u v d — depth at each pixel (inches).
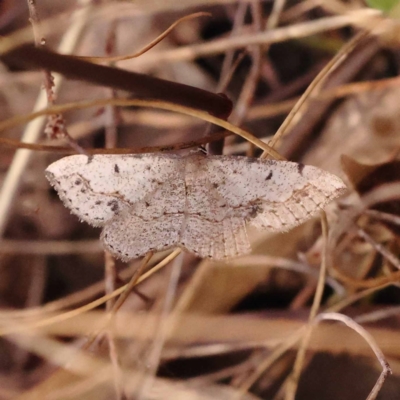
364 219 8.3
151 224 7.7
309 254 8.4
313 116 8.7
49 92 7.5
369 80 8.7
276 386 8.4
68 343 8.4
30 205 8.9
